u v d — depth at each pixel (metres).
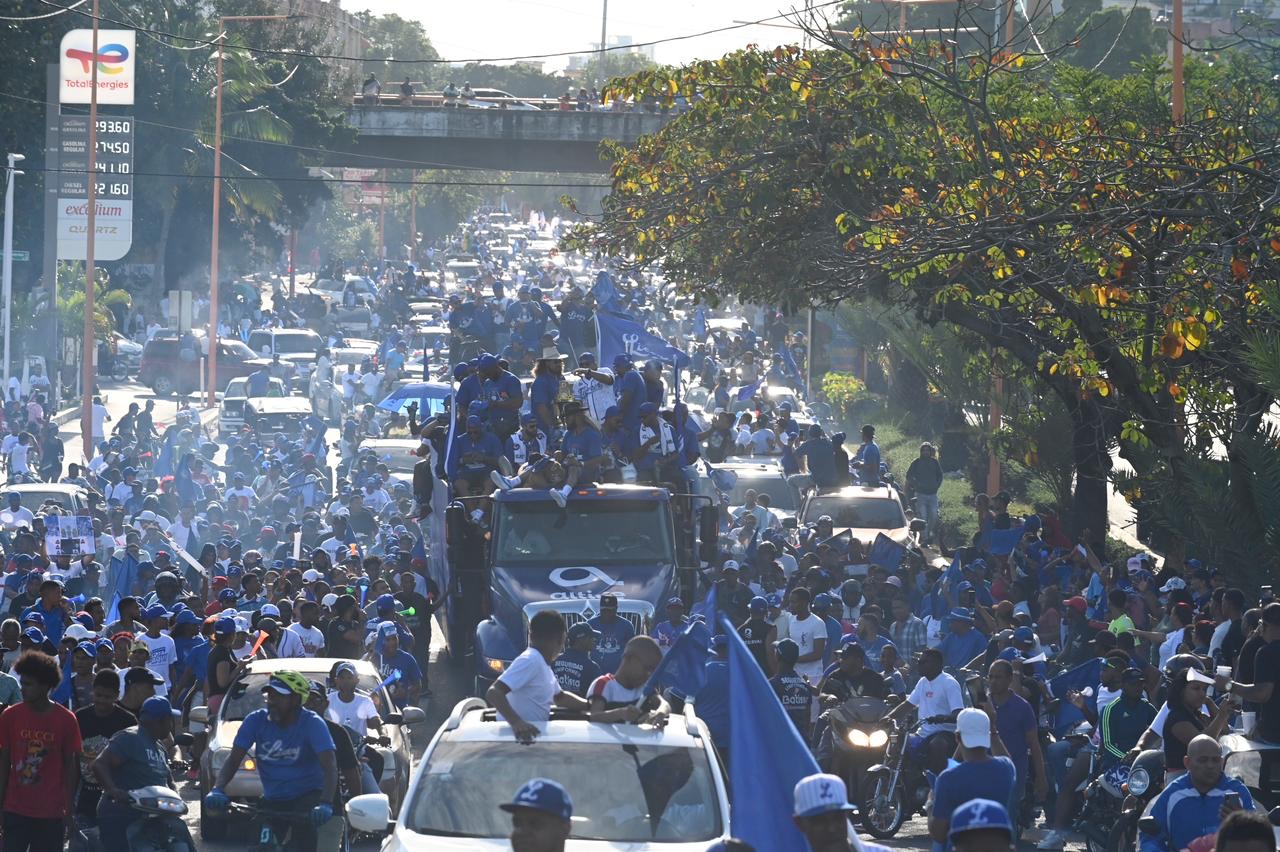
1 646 37.94
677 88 69.50
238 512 78.12
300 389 139.75
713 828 21.22
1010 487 92.88
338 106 197.12
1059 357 56.03
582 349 103.88
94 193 108.06
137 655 37.12
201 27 178.75
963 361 86.44
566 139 195.12
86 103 112.56
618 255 75.94
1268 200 43.44
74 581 56.41
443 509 53.91
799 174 66.81
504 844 20.64
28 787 25.61
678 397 54.91
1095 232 47.41
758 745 17.50
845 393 119.75
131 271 182.75
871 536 70.38
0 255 142.00
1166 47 189.25
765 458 85.06
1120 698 32.97
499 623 45.69
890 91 65.06
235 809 26.70
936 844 23.30
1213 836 22.56
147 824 26.02
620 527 47.94
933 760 35.34
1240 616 39.75
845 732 36.59
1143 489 56.50
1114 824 31.22
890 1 89.94
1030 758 34.81
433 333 151.12
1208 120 51.28
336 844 25.95
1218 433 51.22
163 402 138.25
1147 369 49.97
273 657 41.53
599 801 21.47
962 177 59.75
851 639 44.88
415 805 21.59
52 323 129.00
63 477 93.12
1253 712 31.53
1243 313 47.47
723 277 71.38
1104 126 60.41
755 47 68.25
